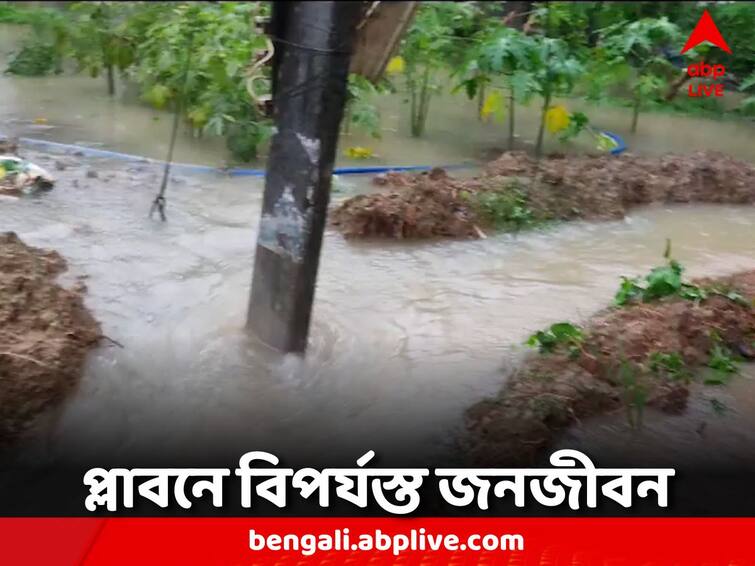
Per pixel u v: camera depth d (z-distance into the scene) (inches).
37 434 152.6
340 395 168.4
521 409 158.6
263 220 167.5
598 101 382.3
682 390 168.2
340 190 281.1
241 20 311.9
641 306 199.5
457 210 257.3
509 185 271.1
